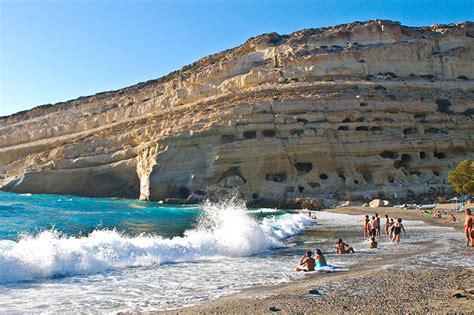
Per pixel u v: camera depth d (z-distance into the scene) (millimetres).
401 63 69000
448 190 50562
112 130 71750
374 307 8516
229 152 52281
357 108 56531
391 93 59969
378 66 68188
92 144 68062
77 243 15414
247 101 59469
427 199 48094
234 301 9438
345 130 55094
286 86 61531
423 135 56531
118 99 88562
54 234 21422
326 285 10766
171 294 10516
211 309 8727
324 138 53688
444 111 59781
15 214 32656
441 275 11766
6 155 82750
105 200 56500
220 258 16875
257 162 52281
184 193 53594
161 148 55312
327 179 53094
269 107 55906
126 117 78125
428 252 16656
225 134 54062
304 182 52438
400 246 19297
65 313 8781
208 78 74125
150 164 55875
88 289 11102
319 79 65438
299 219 32625
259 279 12453
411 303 8766
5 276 11961
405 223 30234
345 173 53562
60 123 89562
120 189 64562
